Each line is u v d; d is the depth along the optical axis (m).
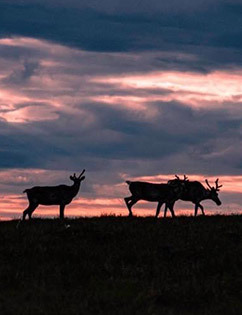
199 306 36.41
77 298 36.81
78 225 57.16
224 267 44.53
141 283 40.28
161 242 51.19
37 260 46.06
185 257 47.22
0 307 34.06
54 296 37.03
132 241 51.50
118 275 42.78
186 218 66.12
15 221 65.12
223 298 37.59
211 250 48.59
